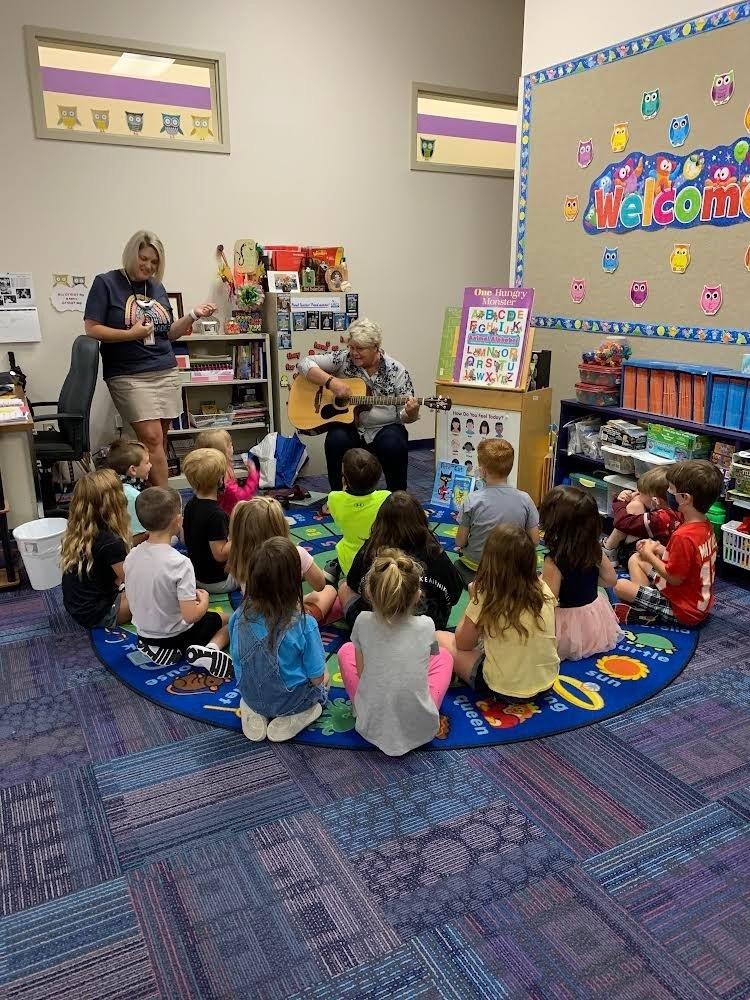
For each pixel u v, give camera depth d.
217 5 4.43
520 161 4.41
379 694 1.96
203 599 2.46
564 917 1.49
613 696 2.28
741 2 3.10
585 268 4.09
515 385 3.77
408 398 3.88
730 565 3.21
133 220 4.47
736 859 1.64
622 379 3.73
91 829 1.75
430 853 1.66
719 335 3.42
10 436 3.12
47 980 1.37
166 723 2.16
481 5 5.29
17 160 4.10
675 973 1.36
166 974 1.38
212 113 4.61
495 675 2.16
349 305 4.85
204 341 4.75
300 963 1.39
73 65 4.18
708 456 3.33
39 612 2.89
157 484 4.04
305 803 1.82
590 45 3.83
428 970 1.38
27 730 2.13
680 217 3.51
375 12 4.91
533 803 1.82
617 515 3.20
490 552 2.06
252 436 5.14
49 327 4.36
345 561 2.85
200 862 1.64
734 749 2.03
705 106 3.32
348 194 5.11
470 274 5.75
